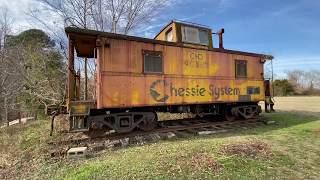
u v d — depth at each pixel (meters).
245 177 5.26
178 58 10.23
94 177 5.22
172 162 5.87
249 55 12.91
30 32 22.56
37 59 18.38
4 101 22.94
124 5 17.19
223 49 11.76
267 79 14.02
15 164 6.67
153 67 9.57
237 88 12.26
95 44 9.47
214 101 11.27
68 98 8.44
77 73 10.51
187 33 10.96
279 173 5.55
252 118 13.31
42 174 5.80
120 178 5.14
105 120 9.08
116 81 8.77
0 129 13.32
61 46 15.51
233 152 6.57
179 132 9.71
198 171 5.43
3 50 22.58
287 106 24.45
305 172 5.66
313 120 13.80
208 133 9.70
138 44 9.30
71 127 8.41
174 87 10.03
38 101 18.88
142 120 9.52
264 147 7.25
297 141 8.31
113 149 7.37
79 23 16.19
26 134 10.64
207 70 11.10
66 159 6.59
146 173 5.32
